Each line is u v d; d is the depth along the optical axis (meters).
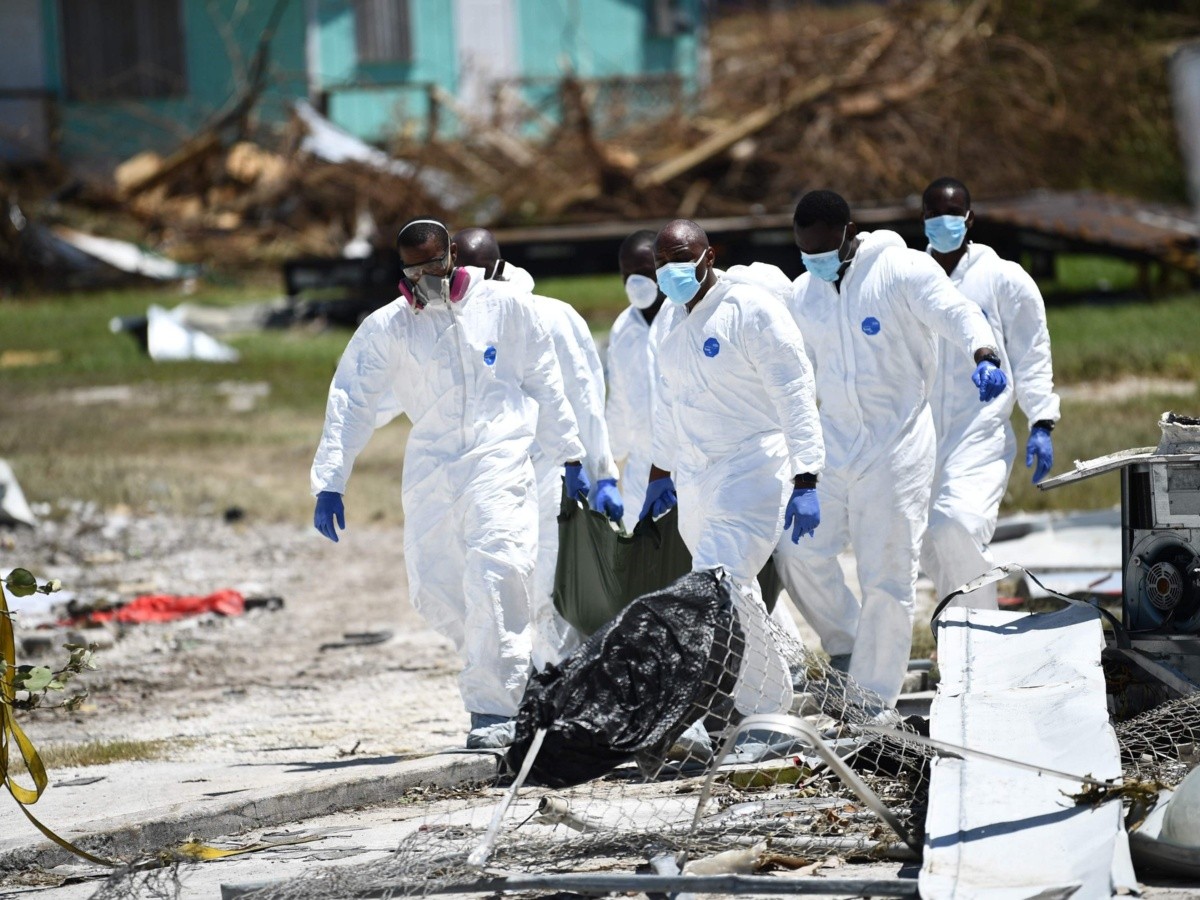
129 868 18.27
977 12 128.88
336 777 22.53
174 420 78.75
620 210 120.56
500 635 24.53
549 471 27.70
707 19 155.50
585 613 26.19
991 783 17.05
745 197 121.31
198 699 32.22
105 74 147.62
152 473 63.88
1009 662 20.14
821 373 24.75
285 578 47.03
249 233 133.50
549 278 107.75
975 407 26.22
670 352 24.44
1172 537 20.81
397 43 149.88
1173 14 139.75
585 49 153.25
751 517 23.72
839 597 25.33
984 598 25.66
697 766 22.20
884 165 121.06
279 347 104.44
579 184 122.50
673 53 154.38
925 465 24.45
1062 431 58.53
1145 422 60.78
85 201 137.88
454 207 125.12
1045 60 125.81
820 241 24.16
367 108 147.75
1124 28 136.38
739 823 18.89
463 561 25.14
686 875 16.23
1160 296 106.75
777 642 22.11
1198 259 107.25
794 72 125.12
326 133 135.38
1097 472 21.11
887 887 15.44
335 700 31.45
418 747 26.06
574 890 16.19
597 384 28.05
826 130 121.19
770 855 17.47
